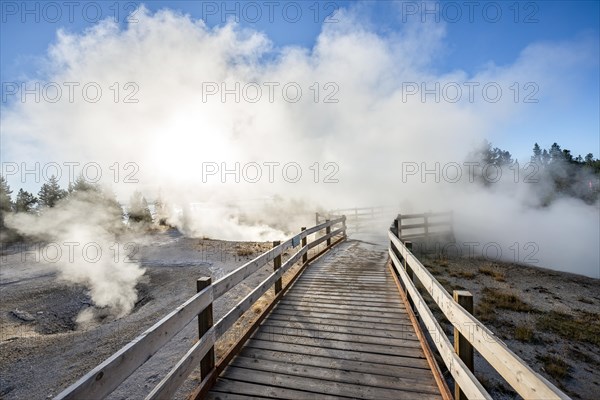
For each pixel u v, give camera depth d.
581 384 4.16
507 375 1.63
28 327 7.57
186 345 4.84
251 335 4.02
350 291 6.07
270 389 2.86
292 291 6.10
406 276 4.92
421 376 3.03
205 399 2.72
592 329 5.79
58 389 4.08
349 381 2.96
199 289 2.96
